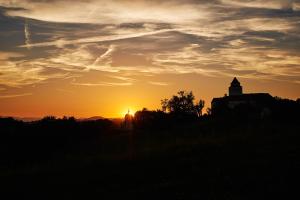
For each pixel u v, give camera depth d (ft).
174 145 144.36
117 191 78.33
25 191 84.28
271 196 65.62
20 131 192.13
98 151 164.55
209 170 92.02
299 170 84.07
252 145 131.23
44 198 76.95
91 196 75.92
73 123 221.25
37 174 103.40
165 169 97.86
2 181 96.63
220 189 72.59
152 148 143.84
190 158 111.75
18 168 126.93
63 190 82.79
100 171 100.53
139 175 92.63
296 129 176.65
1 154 158.30
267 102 304.30
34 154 162.81
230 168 92.07
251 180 77.77
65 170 106.42
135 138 214.69
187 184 78.89
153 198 70.33
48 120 215.72
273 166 90.43
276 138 145.79
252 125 219.00
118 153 139.54
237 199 64.95
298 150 112.68
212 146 133.69
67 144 187.93
